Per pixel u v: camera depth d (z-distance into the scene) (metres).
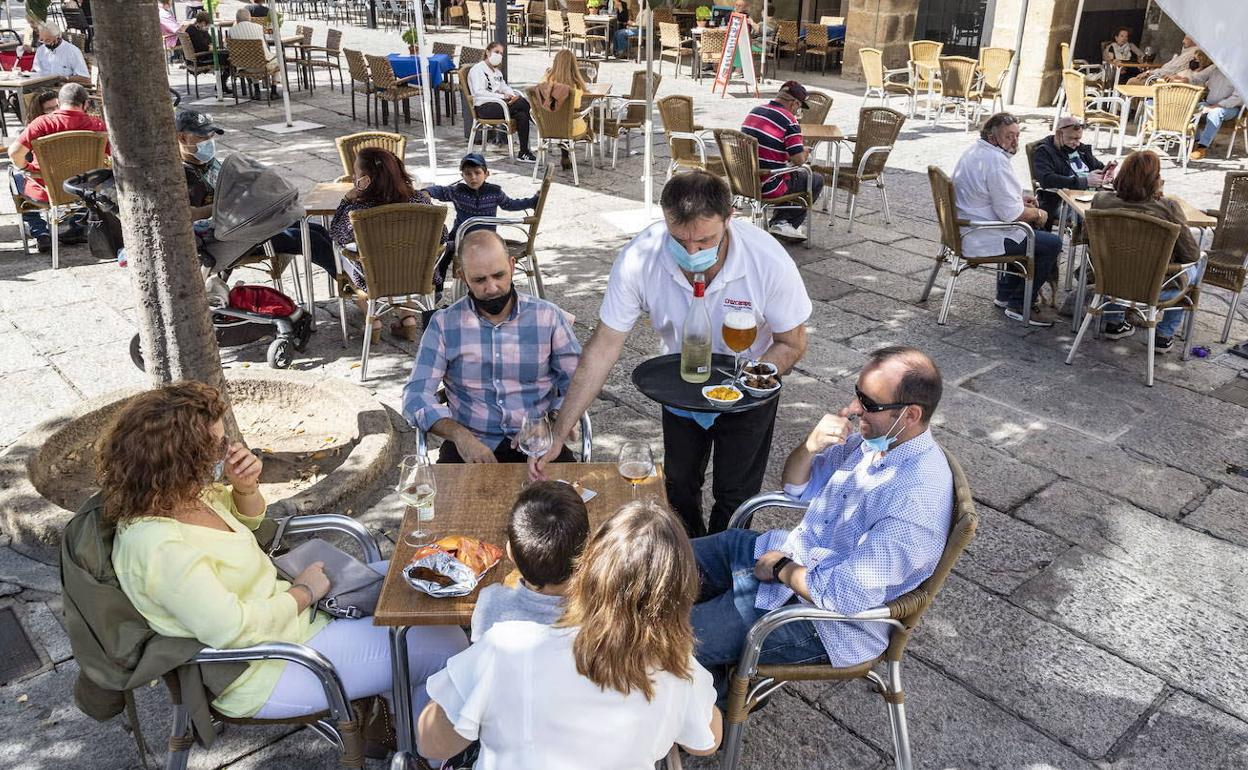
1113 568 3.86
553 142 10.89
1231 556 3.95
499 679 1.79
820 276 7.34
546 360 3.58
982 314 6.62
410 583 2.39
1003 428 4.99
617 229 8.47
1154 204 5.49
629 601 1.73
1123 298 5.43
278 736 2.97
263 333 5.51
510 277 3.41
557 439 3.18
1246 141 11.63
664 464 3.52
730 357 3.39
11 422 4.82
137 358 5.11
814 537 2.76
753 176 7.43
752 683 2.59
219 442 2.38
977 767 2.88
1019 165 10.88
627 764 1.81
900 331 6.29
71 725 2.97
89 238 5.67
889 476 2.52
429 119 9.88
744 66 15.48
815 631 2.58
